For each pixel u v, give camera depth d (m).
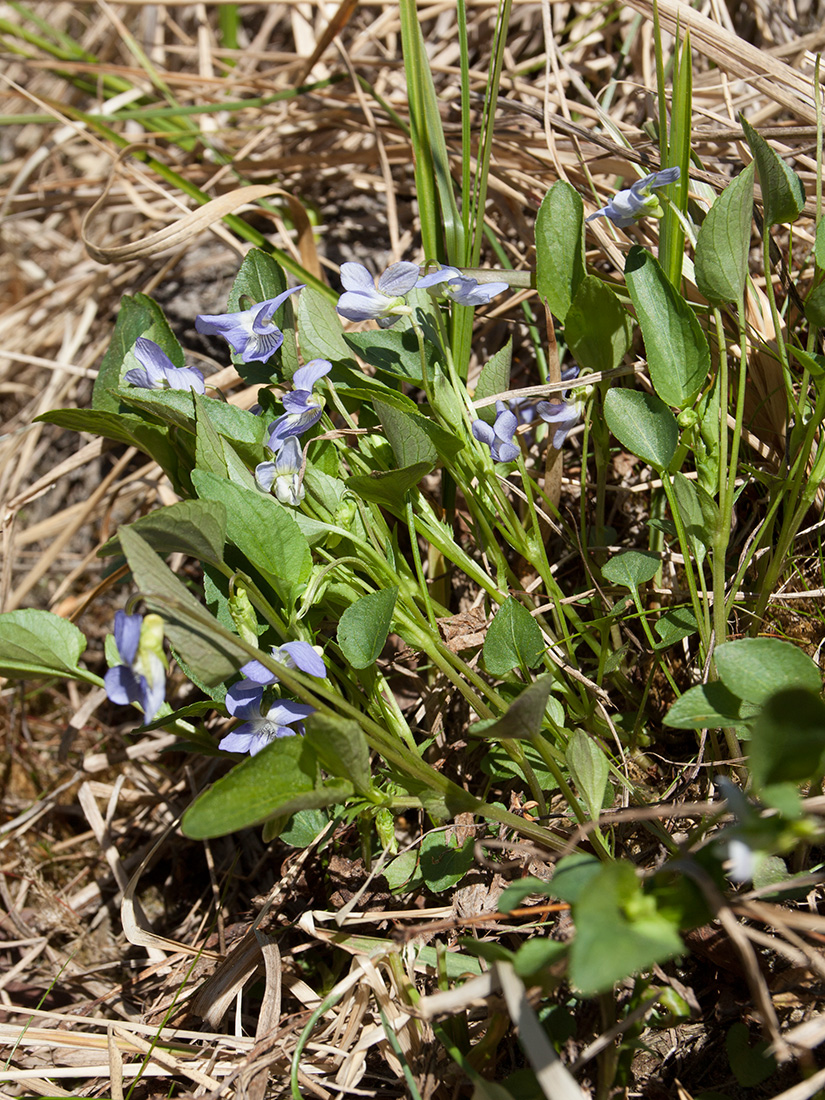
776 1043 0.28
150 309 0.38
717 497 0.33
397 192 0.49
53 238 0.63
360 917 0.34
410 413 0.35
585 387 0.36
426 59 0.39
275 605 0.34
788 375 0.34
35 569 0.46
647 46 0.46
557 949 0.28
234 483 0.32
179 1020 0.35
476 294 0.34
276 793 0.30
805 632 0.37
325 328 0.37
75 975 0.40
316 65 0.52
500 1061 0.32
